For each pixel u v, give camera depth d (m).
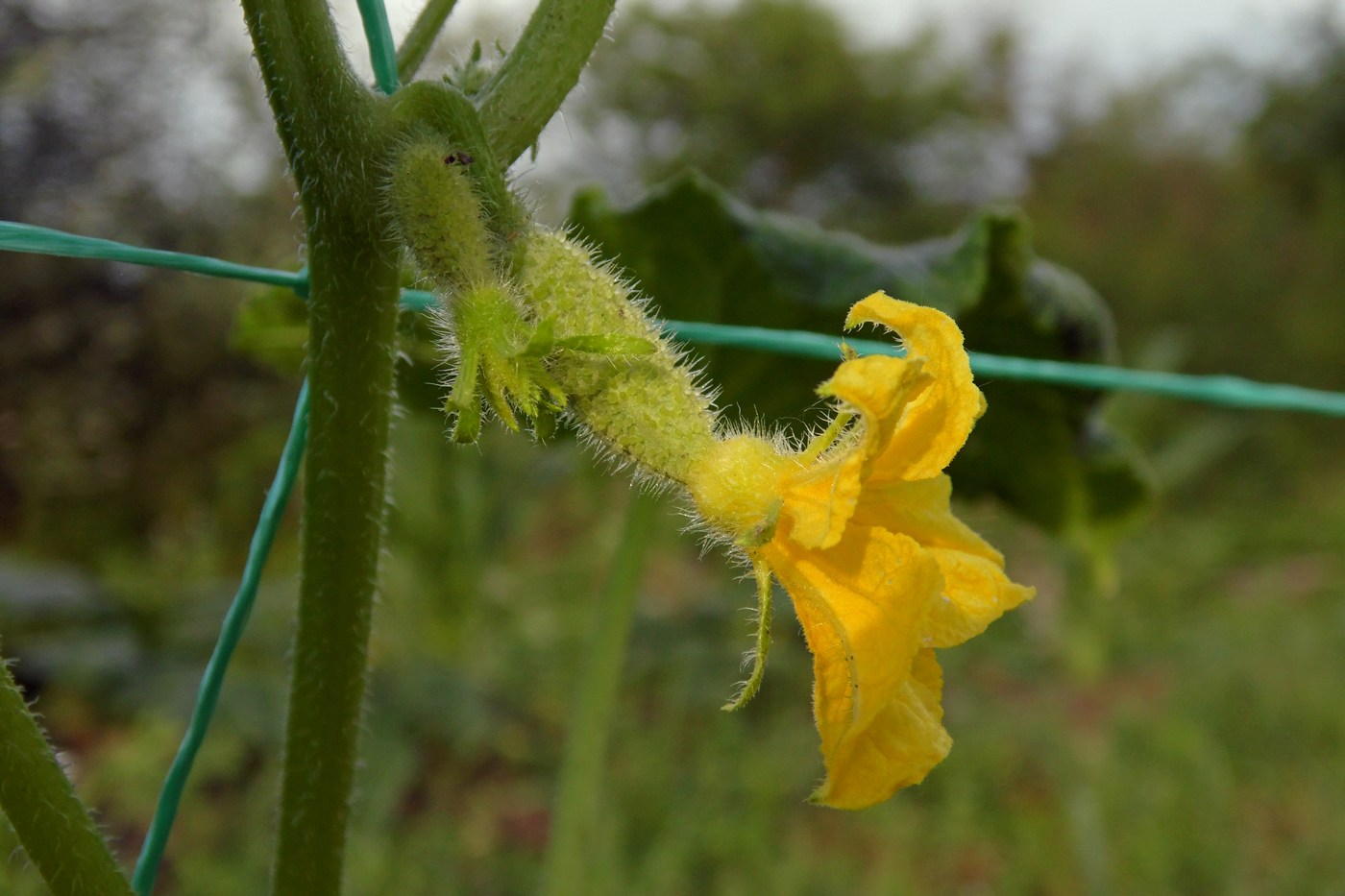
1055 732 5.61
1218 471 11.93
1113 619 7.59
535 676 6.46
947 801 5.27
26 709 1.07
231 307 10.02
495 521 6.48
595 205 2.31
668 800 5.02
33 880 3.25
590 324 1.06
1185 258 17.25
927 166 21.02
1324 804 5.37
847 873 4.75
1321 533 10.20
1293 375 15.92
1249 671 6.61
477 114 1.04
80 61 9.42
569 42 1.11
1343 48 19.08
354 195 1.06
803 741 5.64
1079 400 2.57
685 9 19.70
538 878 4.69
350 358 1.13
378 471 1.17
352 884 4.36
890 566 0.95
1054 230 18.75
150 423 9.80
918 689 1.00
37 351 9.42
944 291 2.33
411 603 6.43
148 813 4.82
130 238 9.78
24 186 9.43
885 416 0.90
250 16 1.03
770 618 1.00
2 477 9.42
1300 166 18.88
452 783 5.50
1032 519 2.94
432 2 1.28
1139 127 20.38
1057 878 4.82
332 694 1.18
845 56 19.81
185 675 5.42
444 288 1.04
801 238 2.37
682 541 8.87
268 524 1.38
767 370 2.44
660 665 6.06
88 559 9.34
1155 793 5.25
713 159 19.84
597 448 1.16
